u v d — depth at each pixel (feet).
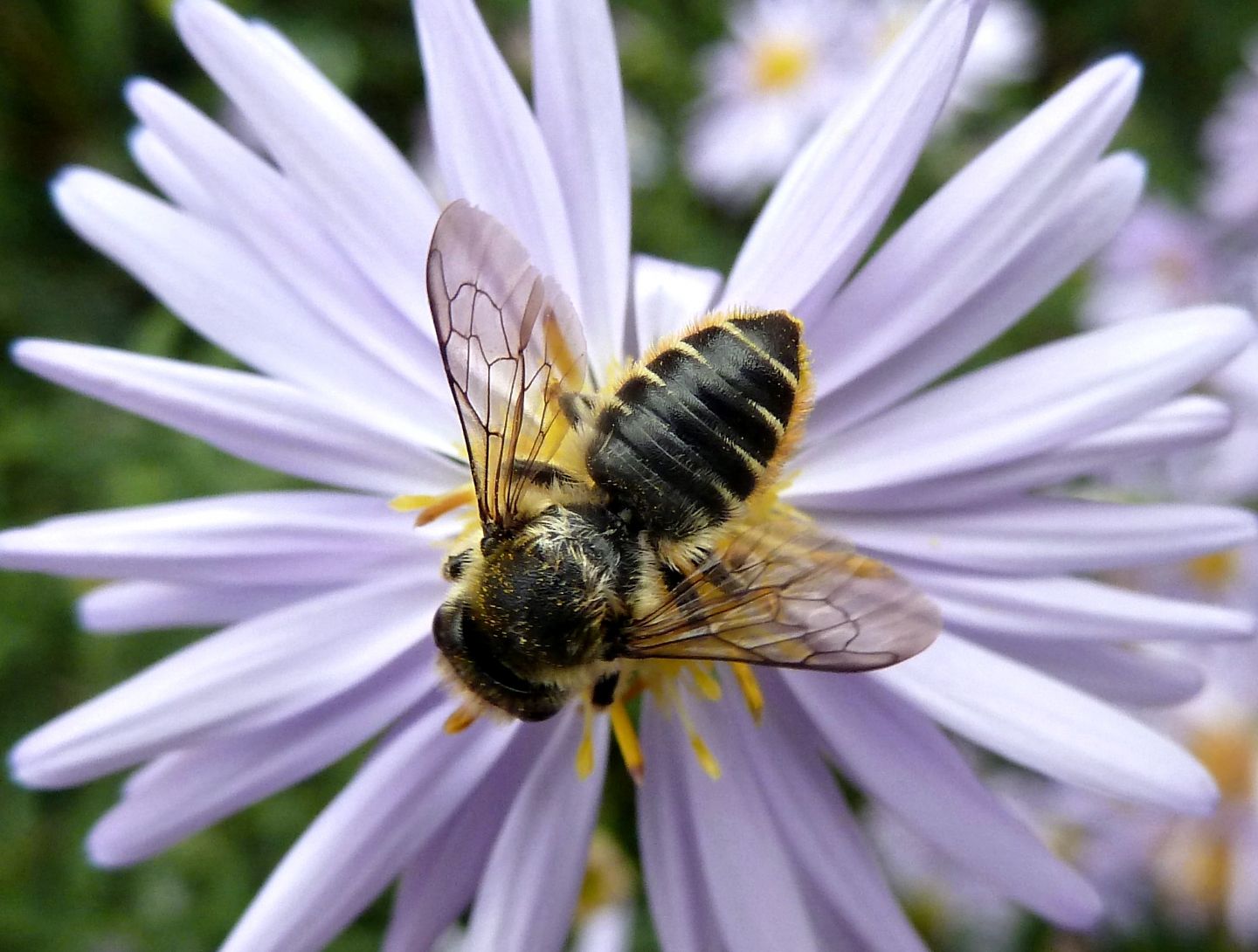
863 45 0.33
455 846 0.17
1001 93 0.32
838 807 0.17
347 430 0.16
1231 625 0.16
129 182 0.31
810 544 0.15
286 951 0.15
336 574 0.16
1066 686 0.16
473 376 0.15
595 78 0.16
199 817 0.16
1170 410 0.16
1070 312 0.29
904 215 0.30
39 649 0.25
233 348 0.16
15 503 0.26
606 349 0.16
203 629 0.24
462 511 0.17
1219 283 0.28
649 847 0.17
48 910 0.25
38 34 0.30
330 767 0.24
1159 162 0.32
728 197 0.33
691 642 0.16
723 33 0.34
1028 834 0.16
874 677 0.16
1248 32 0.33
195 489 0.24
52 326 0.29
